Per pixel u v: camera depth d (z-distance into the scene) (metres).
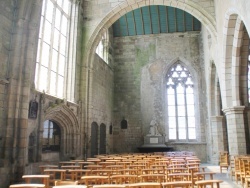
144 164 11.12
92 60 20.95
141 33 28.95
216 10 18.02
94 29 20.77
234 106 15.56
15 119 11.16
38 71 14.23
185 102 27.58
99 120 22.97
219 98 22.94
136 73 28.38
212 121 23.17
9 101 11.14
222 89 16.50
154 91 27.66
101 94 23.89
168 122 27.41
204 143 26.06
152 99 27.50
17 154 11.09
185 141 26.73
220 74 17.12
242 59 15.50
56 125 16.81
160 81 27.78
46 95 14.16
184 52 28.00
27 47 12.03
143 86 27.97
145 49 28.72
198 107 26.83
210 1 18.80
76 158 17.70
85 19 21.14
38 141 13.27
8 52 11.59
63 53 18.28
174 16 27.30
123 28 28.80
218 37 17.50
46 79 15.40
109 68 27.02
